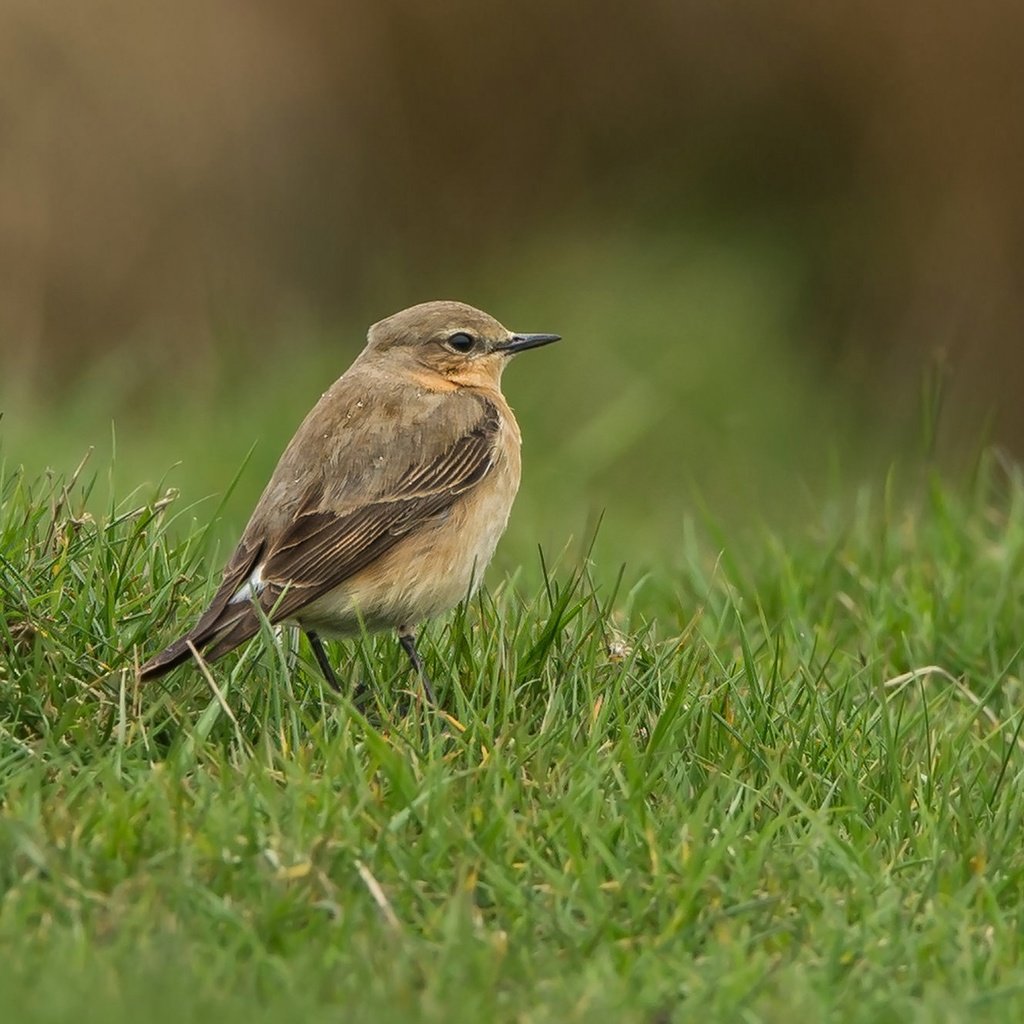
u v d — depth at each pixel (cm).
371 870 827
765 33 2983
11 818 822
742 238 2917
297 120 2820
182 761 887
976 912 838
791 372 2634
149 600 1048
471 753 924
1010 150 2862
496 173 2964
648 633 1118
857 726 1026
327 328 2700
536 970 770
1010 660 1205
